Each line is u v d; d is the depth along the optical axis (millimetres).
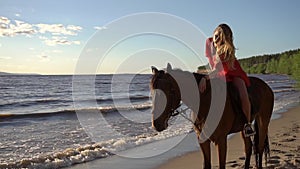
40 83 65875
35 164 7645
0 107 26672
